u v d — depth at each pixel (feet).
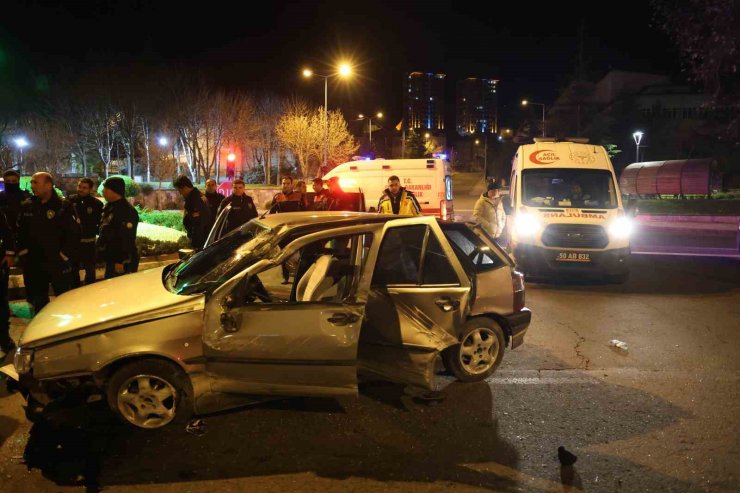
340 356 14.52
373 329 15.61
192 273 16.39
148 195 87.35
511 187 38.81
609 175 37.04
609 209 35.32
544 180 37.17
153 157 134.92
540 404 16.96
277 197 33.32
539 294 32.55
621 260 34.60
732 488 12.61
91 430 14.83
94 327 14.01
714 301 30.76
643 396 17.62
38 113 135.33
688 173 111.14
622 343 22.95
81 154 142.61
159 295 15.11
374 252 15.43
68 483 12.43
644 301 30.76
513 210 36.94
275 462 13.41
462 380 18.49
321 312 14.53
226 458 13.55
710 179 108.99
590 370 19.93
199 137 139.13
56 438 14.42
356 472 13.05
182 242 40.01
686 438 14.89
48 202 21.21
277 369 14.48
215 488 12.33
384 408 16.51
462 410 16.47
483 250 18.80
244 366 14.40
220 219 28.37
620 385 18.53
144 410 14.47
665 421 15.89
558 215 34.73
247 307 14.43
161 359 14.23
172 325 14.15
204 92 136.56
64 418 15.46
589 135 184.65
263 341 14.35
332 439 14.60
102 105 132.98
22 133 131.23
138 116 133.08
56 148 131.64
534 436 14.94
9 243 20.02
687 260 46.42
